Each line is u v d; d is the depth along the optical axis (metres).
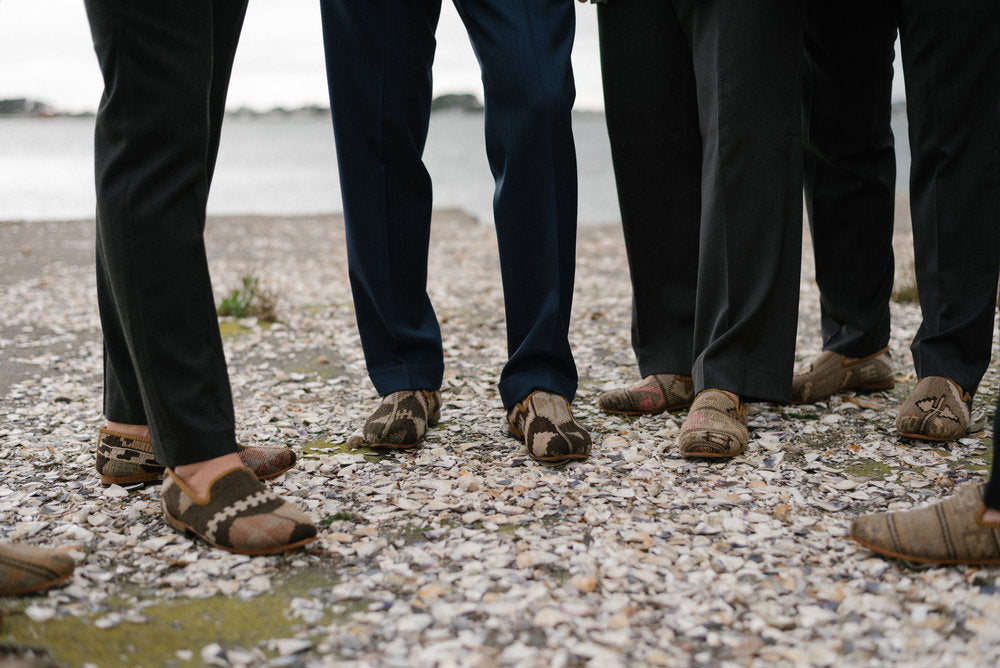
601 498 1.93
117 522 1.86
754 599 1.47
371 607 1.47
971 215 2.23
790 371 2.21
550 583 1.54
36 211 14.87
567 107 2.12
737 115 2.14
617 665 1.28
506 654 1.31
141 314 1.65
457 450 2.30
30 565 1.50
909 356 3.31
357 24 2.17
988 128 2.19
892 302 4.67
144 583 1.58
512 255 2.15
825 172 2.60
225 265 7.36
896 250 6.59
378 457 2.27
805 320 4.24
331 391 3.13
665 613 1.44
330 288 6.01
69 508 1.95
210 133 1.88
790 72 2.15
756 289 2.18
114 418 2.05
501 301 5.27
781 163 2.15
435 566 1.62
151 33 1.57
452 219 11.74
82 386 3.25
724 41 2.14
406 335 2.36
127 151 1.62
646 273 2.59
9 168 33.84
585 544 1.69
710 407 2.18
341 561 1.66
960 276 2.27
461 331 4.32
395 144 2.25
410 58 2.20
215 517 1.70
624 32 2.41
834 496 1.92
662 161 2.48
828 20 2.43
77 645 1.34
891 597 1.47
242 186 24.22
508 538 1.73
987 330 2.28
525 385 2.20
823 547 1.67
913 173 2.32
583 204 15.97
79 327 4.51
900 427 2.27
